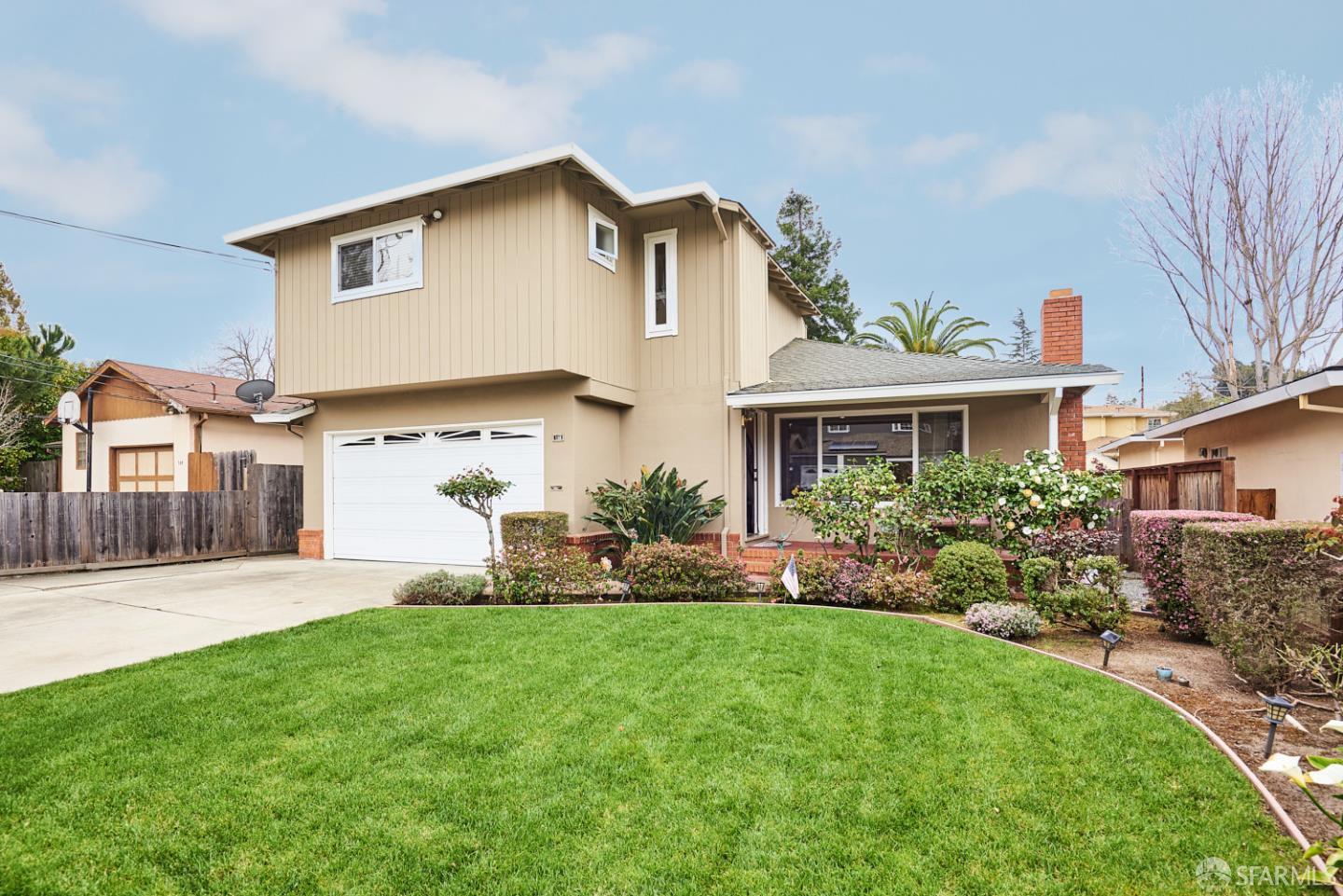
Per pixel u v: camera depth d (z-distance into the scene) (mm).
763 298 11641
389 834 2902
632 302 10898
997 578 6961
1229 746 3734
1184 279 16922
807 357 12688
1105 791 3211
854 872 2646
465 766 3500
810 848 2793
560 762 3547
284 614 7219
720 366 10305
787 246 28375
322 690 4633
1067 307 10406
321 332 11031
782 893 2531
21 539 10203
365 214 10609
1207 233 16328
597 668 5086
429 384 10398
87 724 4043
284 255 11406
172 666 5195
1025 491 7359
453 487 8656
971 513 7605
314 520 12203
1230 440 11891
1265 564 4512
